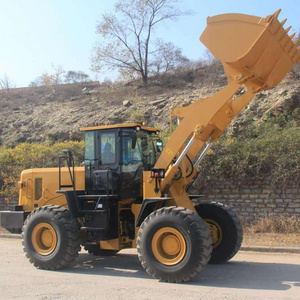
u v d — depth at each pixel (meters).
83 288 6.65
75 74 31.62
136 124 8.32
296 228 11.50
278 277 7.32
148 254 7.09
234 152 13.08
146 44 28.05
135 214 8.25
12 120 24.34
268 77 7.17
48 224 8.18
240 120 16.80
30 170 9.61
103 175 8.38
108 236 8.23
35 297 6.12
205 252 6.73
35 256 8.22
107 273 7.85
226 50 7.20
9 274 7.74
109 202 8.26
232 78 7.50
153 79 27.45
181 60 28.25
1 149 18.92
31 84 32.25
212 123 7.91
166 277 6.91
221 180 13.00
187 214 6.90
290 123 15.60
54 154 17.11
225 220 8.58
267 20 6.90
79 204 8.39
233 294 6.16
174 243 7.00
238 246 8.57
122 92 25.86
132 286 6.75
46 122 22.92
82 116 22.53
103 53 28.61
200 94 22.08
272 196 12.27
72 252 8.03
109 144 8.50
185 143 8.33
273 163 12.38
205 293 6.23
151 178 7.81
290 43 7.19
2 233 13.91
